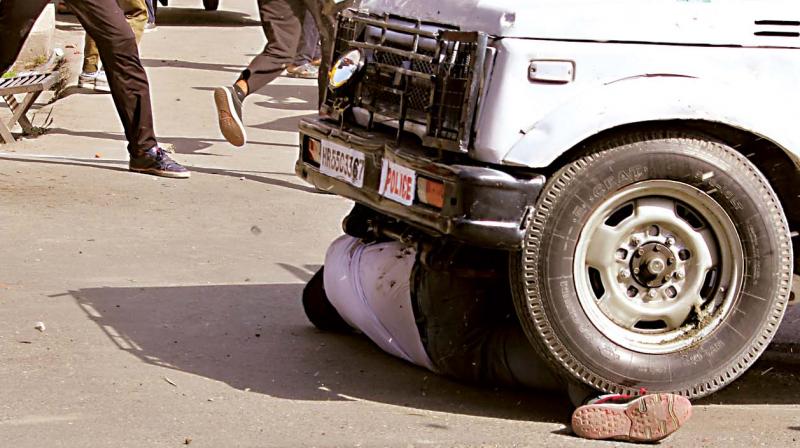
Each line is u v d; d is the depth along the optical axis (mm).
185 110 11922
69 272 6391
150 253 6859
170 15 19922
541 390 4766
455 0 4539
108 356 5129
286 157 9961
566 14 4277
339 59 5117
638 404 4250
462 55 4328
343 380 4973
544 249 4266
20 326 5461
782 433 4445
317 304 5578
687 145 4320
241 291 6227
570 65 4250
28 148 9688
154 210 7883
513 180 4203
